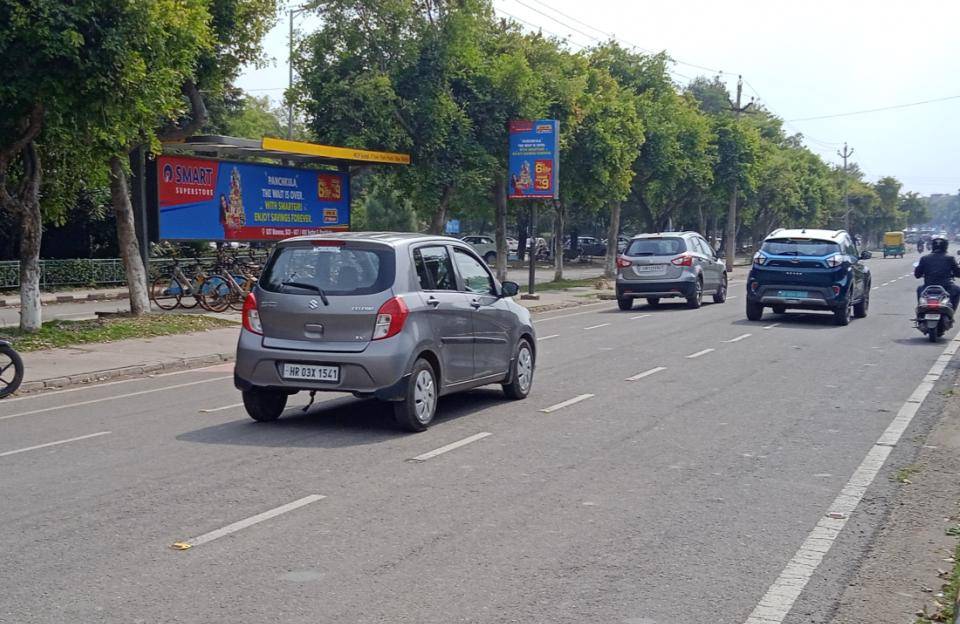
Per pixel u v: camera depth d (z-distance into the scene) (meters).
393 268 9.79
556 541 6.35
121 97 15.98
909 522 6.89
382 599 5.30
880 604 5.35
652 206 57.31
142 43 15.72
